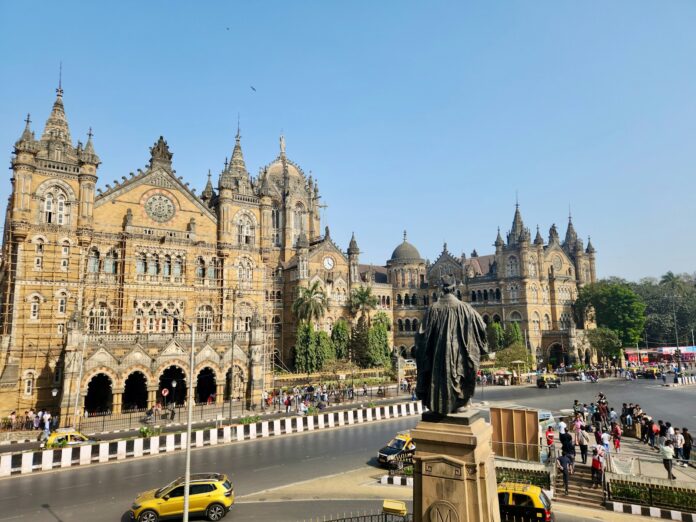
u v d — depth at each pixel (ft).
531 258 349.82
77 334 167.63
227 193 237.25
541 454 99.09
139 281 209.67
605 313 353.92
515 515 69.31
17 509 84.58
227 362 200.44
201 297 225.15
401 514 66.18
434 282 377.71
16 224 181.47
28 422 163.84
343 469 107.96
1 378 168.76
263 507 83.71
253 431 142.41
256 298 240.73
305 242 309.22
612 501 82.53
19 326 178.50
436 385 50.78
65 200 194.70
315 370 268.21
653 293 451.94
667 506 79.41
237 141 300.81
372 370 271.69
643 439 128.47
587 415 152.46
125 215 210.59
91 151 200.34
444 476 48.32
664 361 364.99
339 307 327.06
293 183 373.81
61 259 190.90
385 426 159.63
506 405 191.72
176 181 225.15
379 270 414.00
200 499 77.56
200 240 227.40
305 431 152.56
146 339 186.29
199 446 132.26
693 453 101.40
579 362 330.34
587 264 394.73
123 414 177.68
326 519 76.28
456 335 51.39
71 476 105.19
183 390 207.21
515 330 322.75
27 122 187.21
